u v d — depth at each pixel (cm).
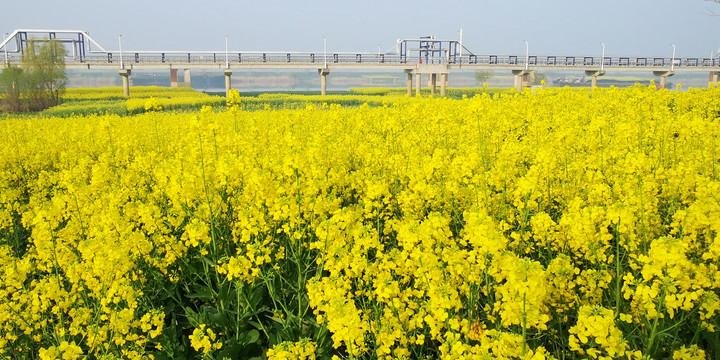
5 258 547
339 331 330
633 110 1105
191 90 7994
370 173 788
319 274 466
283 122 1262
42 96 5375
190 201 596
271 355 358
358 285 411
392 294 366
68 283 548
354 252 407
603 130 848
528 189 515
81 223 616
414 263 404
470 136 1088
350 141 1055
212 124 704
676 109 1493
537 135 1017
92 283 450
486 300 422
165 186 686
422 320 372
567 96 1769
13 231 687
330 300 355
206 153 714
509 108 1548
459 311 436
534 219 483
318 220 529
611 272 406
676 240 307
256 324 470
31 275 577
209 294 500
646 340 358
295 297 495
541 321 308
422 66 6662
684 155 782
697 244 444
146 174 884
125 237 488
